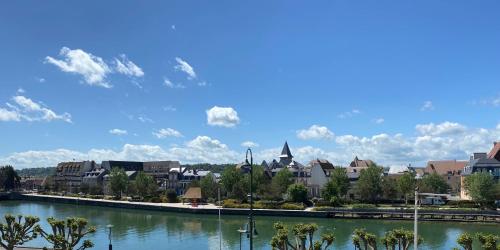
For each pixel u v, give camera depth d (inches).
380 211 3983.8
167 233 3233.3
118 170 6825.8
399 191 4687.5
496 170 4726.9
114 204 5634.8
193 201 5388.8
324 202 4626.0
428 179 4980.3
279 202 4680.1
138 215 4589.1
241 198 5152.6
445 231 3196.4
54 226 1692.9
